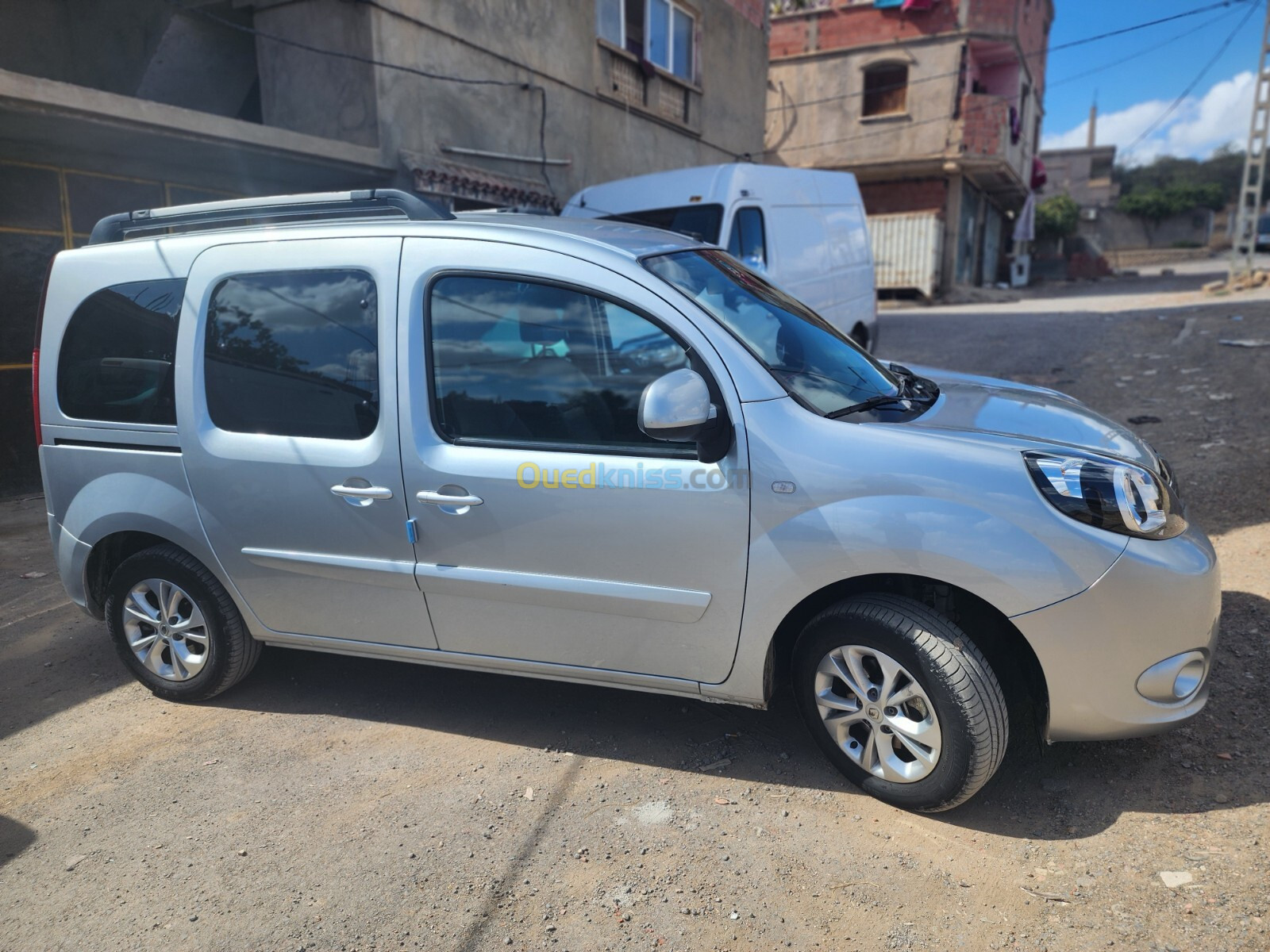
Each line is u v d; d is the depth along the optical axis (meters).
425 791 3.06
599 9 11.88
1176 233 50.16
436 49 9.12
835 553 2.65
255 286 3.39
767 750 3.20
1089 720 2.57
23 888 2.68
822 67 23.16
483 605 3.16
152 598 3.80
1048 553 2.48
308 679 3.99
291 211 3.54
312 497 3.28
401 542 3.18
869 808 2.83
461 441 3.07
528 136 10.61
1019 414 3.08
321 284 3.29
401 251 3.18
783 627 2.97
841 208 9.51
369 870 2.66
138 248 3.62
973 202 26.39
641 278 2.94
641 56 12.94
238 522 3.43
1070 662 2.51
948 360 11.62
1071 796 2.82
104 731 3.61
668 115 13.64
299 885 2.61
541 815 2.89
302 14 8.74
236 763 3.30
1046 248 40.62
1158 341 11.55
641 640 2.98
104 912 2.55
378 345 3.16
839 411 2.89
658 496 2.82
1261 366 8.97
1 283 7.09
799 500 2.68
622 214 7.95
